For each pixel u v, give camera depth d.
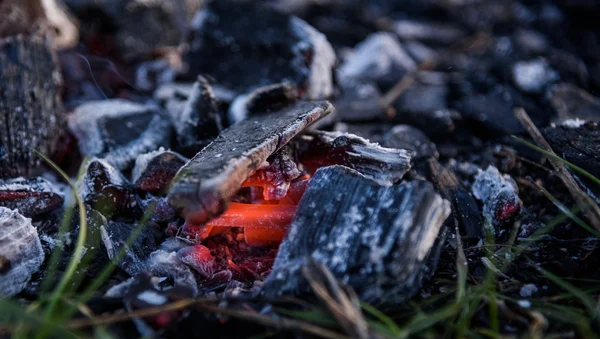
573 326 0.45
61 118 0.53
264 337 0.44
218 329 0.44
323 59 0.56
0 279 0.45
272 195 0.48
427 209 0.45
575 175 0.49
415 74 0.61
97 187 0.49
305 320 0.44
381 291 0.44
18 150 0.51
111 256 0.47
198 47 0.58
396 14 0.72
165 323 0.44
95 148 0.52
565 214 0.47
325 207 0.45
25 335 0.43
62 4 0.60
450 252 0.47
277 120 0.49
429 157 0.52
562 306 0.45
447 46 0.67
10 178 0.51
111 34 0.60
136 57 0.60
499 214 0.49
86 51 0.60
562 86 0.58
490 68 0.62
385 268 0.44
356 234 0.45
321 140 0.49
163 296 0.45
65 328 0.43
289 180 0.48
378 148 0.48
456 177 0.51
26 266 0.46
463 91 0.59
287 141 0.47
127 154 0.52
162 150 0.50
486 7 0.73
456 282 0.46
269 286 0.44
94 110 0.53
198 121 0.52
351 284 0.44
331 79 0.57
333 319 0.43
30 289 0.46
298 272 0.44
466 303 0.45
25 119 0.52
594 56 0.66
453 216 0.49
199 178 0.44
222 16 0.57
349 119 0.55
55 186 0.50
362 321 0.43
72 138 0.53
